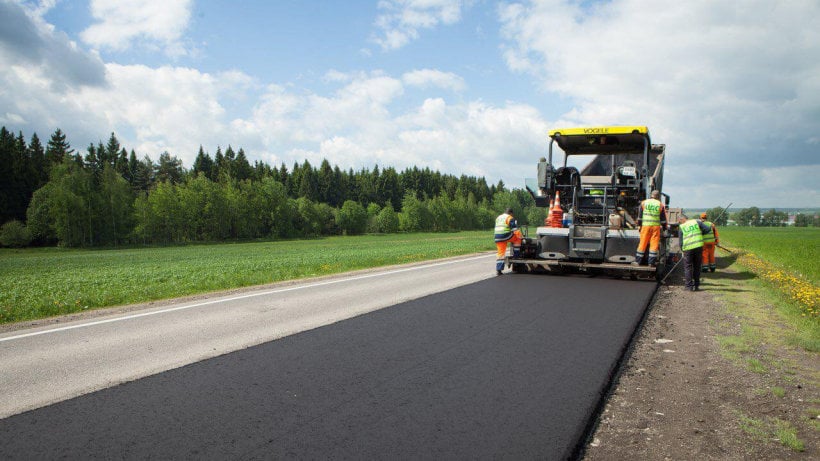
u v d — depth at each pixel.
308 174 121.75
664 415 3.82
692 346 5.80
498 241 12.67
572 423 3.55
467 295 9.30
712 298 9.25
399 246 37.72
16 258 43.31
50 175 77.38
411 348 5.55
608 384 4.42
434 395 4.09
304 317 7.44
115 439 3.31
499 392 4.17
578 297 9.01
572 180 12.64
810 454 3.17
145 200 81.44
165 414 3.74
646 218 11.06
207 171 113.81
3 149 76.69
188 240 84.12
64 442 3.28
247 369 4.84
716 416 3.80
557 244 12.20
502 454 3.07
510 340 5.90
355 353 5.38
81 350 5.66
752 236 51.38
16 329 6.90
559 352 5.38
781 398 4.17
